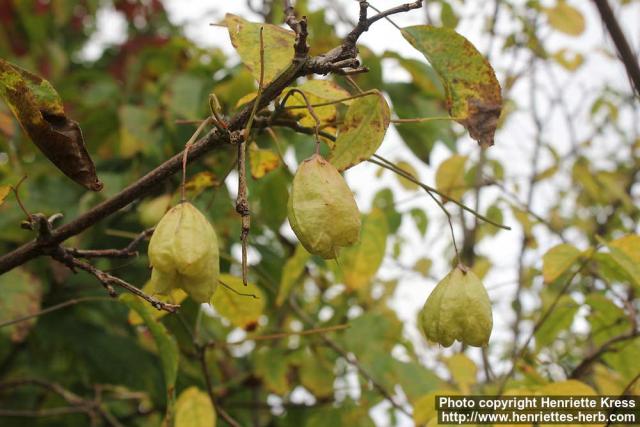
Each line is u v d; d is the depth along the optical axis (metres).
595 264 0.74
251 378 0.78
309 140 0.69
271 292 0.77
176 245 0.45
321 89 0.52
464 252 0.83
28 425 0.77
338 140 0.49
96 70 1.07
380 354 0.71
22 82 0.47
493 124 0.50
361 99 0.49
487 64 0.50
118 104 0.88
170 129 0.74
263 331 0.80
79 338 0.70
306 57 0.47
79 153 0.48
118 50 1.09
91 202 0.71
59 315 0.70
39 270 0.72
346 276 0.66
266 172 0.58
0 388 0.70
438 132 0.70
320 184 0.46
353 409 0.76
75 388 0.81
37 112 0.47
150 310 0.57
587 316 0.63
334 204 0.46
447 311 0.49
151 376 0.72
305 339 0.76
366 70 0.47
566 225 1.01
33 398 0.80
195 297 0.45
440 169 0.71
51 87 0.47
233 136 0.46
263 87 0.48
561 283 0.73
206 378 0.61
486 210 0.86
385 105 0.49
